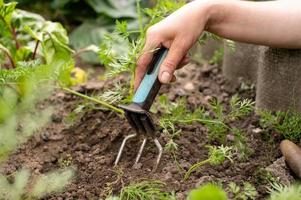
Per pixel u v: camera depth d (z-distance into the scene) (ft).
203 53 5.62
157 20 4.19
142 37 4.06
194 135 4.21
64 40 4.75
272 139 4.24
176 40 3.71
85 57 6.36
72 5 7.02
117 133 4.19
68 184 3.86
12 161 4.11
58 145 4.27
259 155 4.12
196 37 3.76
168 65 3.69
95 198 3.75
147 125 3.65
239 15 3.91
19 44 4.95
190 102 4.67
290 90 4.34
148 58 3.76
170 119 4.09
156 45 3.73
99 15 6.86
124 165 3.97
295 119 4.23
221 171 3.89
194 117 4.22
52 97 4.77
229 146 4.14
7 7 4.60
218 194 3.03
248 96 4.82
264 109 4.48
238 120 4.48
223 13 3.87
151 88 3.66
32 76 4.02
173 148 4.00
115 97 4.07
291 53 4.26
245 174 3.87
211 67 5.32
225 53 5.07
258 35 3.99
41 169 4.05
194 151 4.07
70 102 4.75
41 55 4.89
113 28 6.74
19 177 3.64
